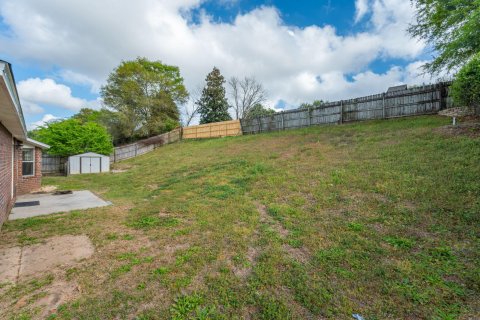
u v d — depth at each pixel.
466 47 6.97
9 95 2.91
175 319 2.09
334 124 13.93
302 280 2.59
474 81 6.10
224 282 2.62
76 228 4.57
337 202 4.70
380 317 2.04
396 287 2.36
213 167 10.22
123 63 25.80
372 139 8.61
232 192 6.36
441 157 5.52
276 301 2.29
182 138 25.00
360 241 3.30
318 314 2.10
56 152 16.97
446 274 2.51
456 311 2.05
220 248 3.41
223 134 21.14
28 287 2.63
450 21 7.71
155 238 3.92
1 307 2.29
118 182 10.86
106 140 19.09
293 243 3.42
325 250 3.16
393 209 4.03
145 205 6.11
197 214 4.98
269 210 4.81
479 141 5.76
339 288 2.43
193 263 3.03
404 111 11.21
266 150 11.28
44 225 4.77
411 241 3.16
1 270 2.98
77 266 3.08
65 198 7.72
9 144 6.15
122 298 2.40
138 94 25.00
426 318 2.00
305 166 7.45
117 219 5.11
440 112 9.76
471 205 3.66
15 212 5.86
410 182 4.78
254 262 3.02
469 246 2.91
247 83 31.33
